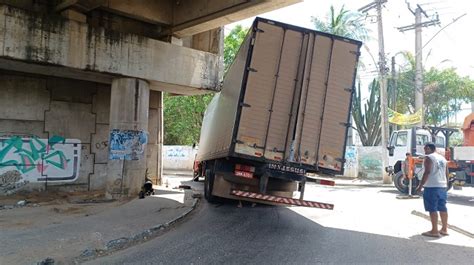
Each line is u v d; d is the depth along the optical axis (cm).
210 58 1588
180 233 887
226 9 1320
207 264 645
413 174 1655
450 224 977
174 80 1467
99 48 1276
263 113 948
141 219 984
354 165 2722
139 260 674
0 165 1334
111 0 1362
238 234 873
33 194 1374
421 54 2638
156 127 1892
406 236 872
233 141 931
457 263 657
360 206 1350
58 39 1191
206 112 2138
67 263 644
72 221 945
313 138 958
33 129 1409
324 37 979
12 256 648
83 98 1538
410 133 1791
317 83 968
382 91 2375
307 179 1022
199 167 2141
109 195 1346
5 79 1348
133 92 1361
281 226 966
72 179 1502
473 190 1950
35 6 1255
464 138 1736
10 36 1106
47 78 1441
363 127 3500
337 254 705
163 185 1880
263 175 980
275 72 955
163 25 1532
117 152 1350
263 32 954
